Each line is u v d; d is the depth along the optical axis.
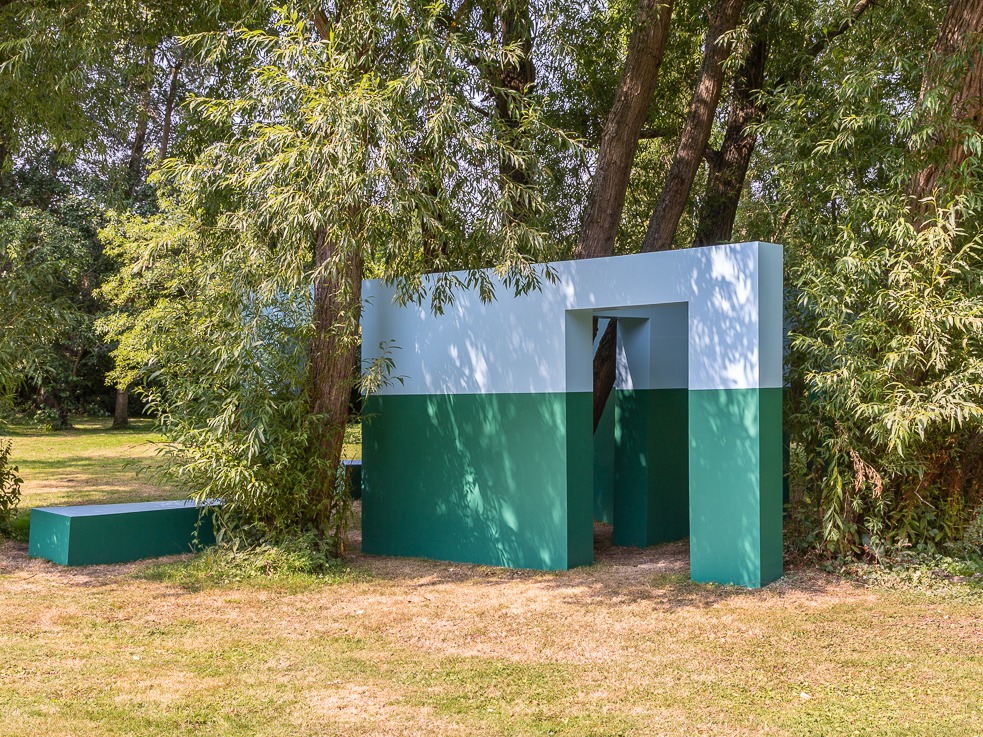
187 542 8.34
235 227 7.35
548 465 7.71
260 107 6.89
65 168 24.64
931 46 8.13
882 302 6.83
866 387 6.90
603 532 10.21
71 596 6.62
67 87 9.36
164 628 5.80
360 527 10.20
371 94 6.45
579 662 5.12
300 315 7.79
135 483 13.66
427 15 7.18
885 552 7.36
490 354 8.07
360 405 9.04
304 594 6.86
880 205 7.12
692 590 6.78
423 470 8.48
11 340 8.49
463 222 7.35
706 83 9.89
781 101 8.20
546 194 10.49
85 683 4.65
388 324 8.77
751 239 10.41
